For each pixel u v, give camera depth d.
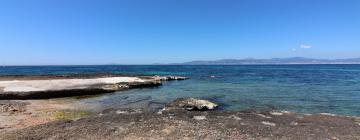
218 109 23.41
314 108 23.97
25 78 43.25
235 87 41.34
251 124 15.05
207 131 13.06
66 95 29.64
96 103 25.78
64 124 14.20
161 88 40.22
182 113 17.83
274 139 12.50
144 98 29.39
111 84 37.97
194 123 14.37
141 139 11.88
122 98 29.27
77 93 30.58
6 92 26.70
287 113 18.81
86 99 28.34
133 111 20.06
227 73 89.69
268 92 34.75
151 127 13.43
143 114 16.94
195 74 84.00
